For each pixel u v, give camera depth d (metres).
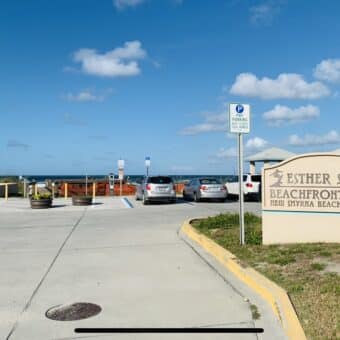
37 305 5.84
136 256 8.89
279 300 5.46
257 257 7.94
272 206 9.23
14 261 8.59
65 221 15.31
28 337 4.77
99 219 15.80
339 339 4.26
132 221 14.97
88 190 33.97
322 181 9.00
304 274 6.58
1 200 27.48
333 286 5.81
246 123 9.44
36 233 12.45
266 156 26.06
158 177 23.28
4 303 5.94
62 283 6.91
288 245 8.89
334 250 8.09
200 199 24.69
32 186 31.06
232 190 26.73
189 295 6.16
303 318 4.87
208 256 8.79
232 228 11.53
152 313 5.44
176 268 7.79
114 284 6.80
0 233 12.59
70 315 5.42
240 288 6.47
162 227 13.22
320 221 9.02
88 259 8.68
